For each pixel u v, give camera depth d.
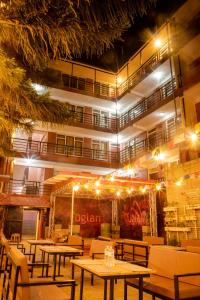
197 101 14.08
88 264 4.01
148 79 19.81
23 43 2.82
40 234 17.08
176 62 15.90
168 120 18.62
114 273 3.39
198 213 10.06
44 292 3.38
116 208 17.78
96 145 23.28
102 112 24.20
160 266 4.76
